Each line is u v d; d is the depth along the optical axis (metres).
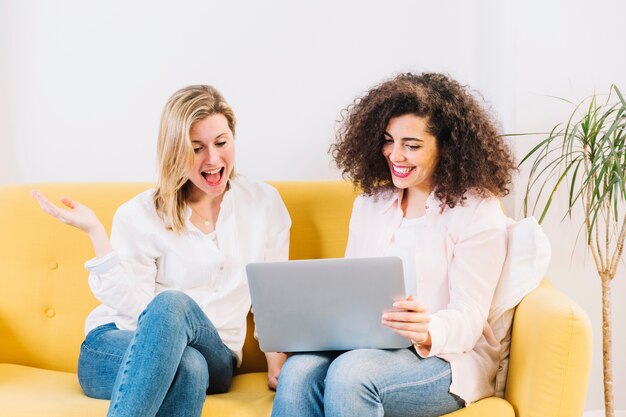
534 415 1.58
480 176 1.76
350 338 1.61
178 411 1.57
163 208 1.95
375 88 1.91
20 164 2.57
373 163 1.89
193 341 1.66
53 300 2.13
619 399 2.43
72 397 1.79
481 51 2.51
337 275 1.52
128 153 2.55
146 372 1.51
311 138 2.54
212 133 1.87
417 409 1.58
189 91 1.90
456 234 1.76
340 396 1.48
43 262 2.15
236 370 2.09
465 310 1.67
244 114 2.54
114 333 1.85
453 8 2.51
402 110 1.76
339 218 2.16
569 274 2.36
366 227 1.92
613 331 2.40
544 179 2.32
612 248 2.34
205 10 2.51
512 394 1.67
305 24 2.52
